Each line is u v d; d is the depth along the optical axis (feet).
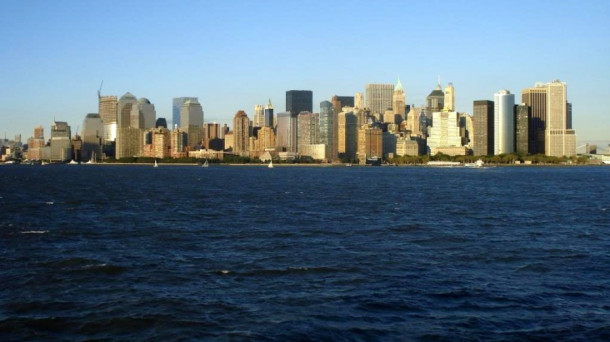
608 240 335.26
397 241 328.70
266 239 335.26
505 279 235.40
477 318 186.09
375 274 242.78
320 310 193.16
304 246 310.24
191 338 169.89
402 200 627.46
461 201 616.39
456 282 230.07
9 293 214.07
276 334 171.94
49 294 213.25
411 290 217.56
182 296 209.87
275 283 228.22
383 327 177.78
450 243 322.55
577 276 241.14
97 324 181.57
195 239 336.08
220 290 218.38
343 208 526.16
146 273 245.45
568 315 189.16
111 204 570.46
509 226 398.21
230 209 515.50
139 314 189.88
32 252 292.81
